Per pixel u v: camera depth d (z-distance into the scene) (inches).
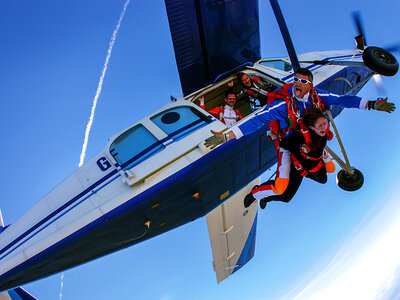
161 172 209.8
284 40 209.8
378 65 172.4
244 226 377.1
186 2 227.5
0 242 226.2
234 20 251.1
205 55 251.0
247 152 226.7
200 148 213.2
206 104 278.8
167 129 230.4
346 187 181.6
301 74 126.5
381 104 128.0
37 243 215.6
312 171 134.6
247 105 299.1
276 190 141.5
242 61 271.6
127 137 234.1
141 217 215.5
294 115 127.3
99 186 222.5
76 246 217.2
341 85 270.4
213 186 225.9
